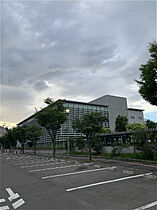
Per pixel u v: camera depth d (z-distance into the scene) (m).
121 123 38.50
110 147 23.48
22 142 42.56
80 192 6.38
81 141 27.05
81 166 13.22
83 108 42.69
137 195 5.75
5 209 5.13
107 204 5.06
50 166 14.07
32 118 57.19
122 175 9.15
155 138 17.91
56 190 6.81
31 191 6.89
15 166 15.82
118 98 52.47
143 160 15.31
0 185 8.36
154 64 9.42
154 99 10.31
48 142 41.44
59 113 23.59
